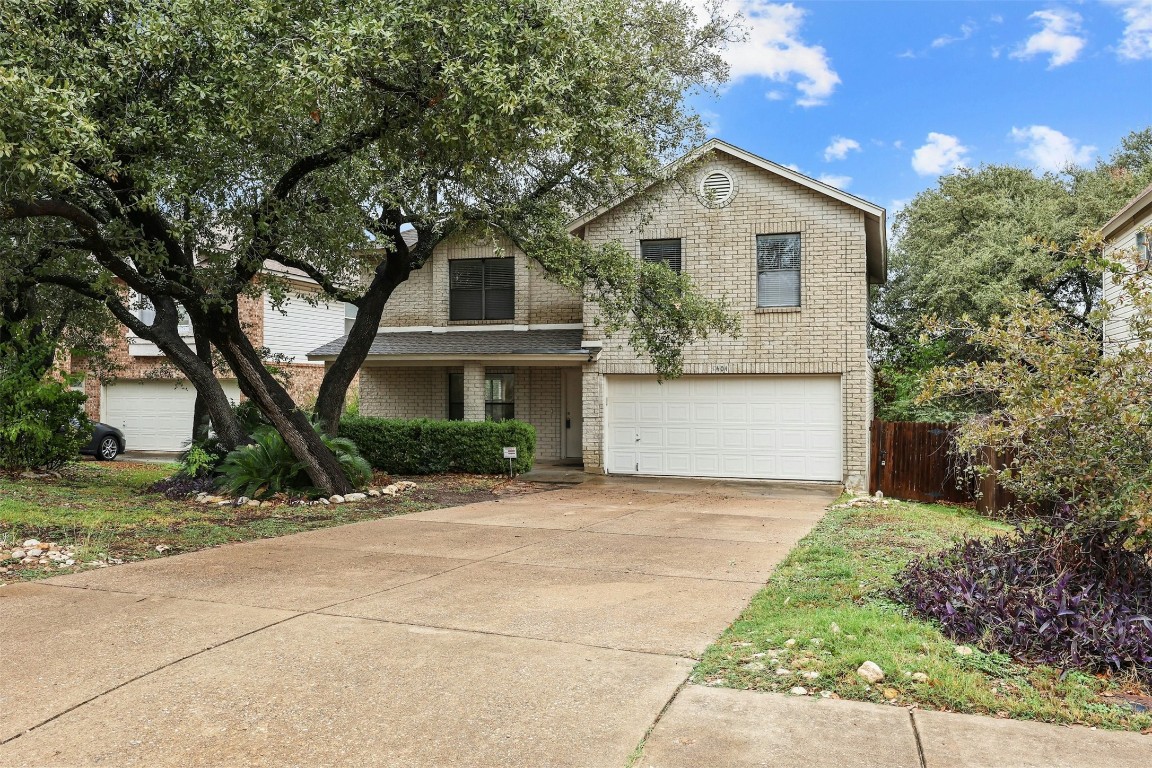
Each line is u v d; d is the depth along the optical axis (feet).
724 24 43.14
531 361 54.65
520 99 23.93
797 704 12.28
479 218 35.78
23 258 36.01
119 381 72.13
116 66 25.35
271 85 24.77
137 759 10.52
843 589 19.33
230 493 37.17
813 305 49.75
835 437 49.88
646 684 13.19
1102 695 12.70
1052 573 16.84
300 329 75.31
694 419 52.54
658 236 52.39
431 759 10.55
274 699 12.54
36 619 16.94
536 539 27.99
